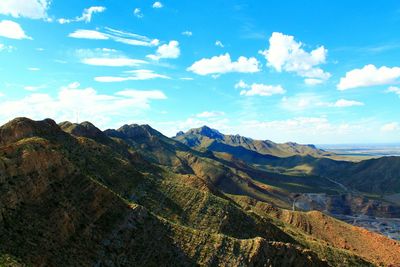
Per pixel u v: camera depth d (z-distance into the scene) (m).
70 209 58.12
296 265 71.56
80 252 53.34
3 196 51.47
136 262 59.16
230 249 69.44
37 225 51.50
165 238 67.62
